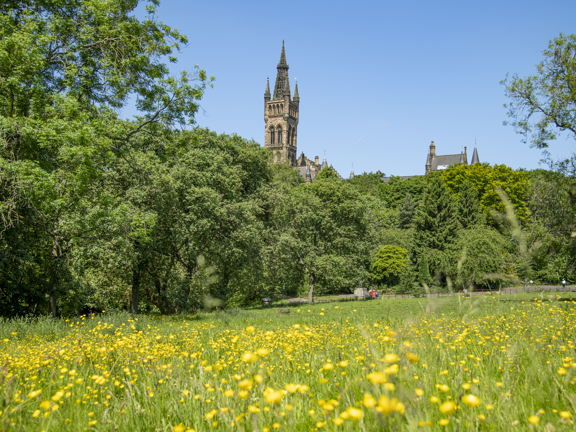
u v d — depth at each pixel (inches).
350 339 251.8
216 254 1034.7
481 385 112.4
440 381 121.2
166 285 1046.4
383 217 2960.1
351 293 2209.6
